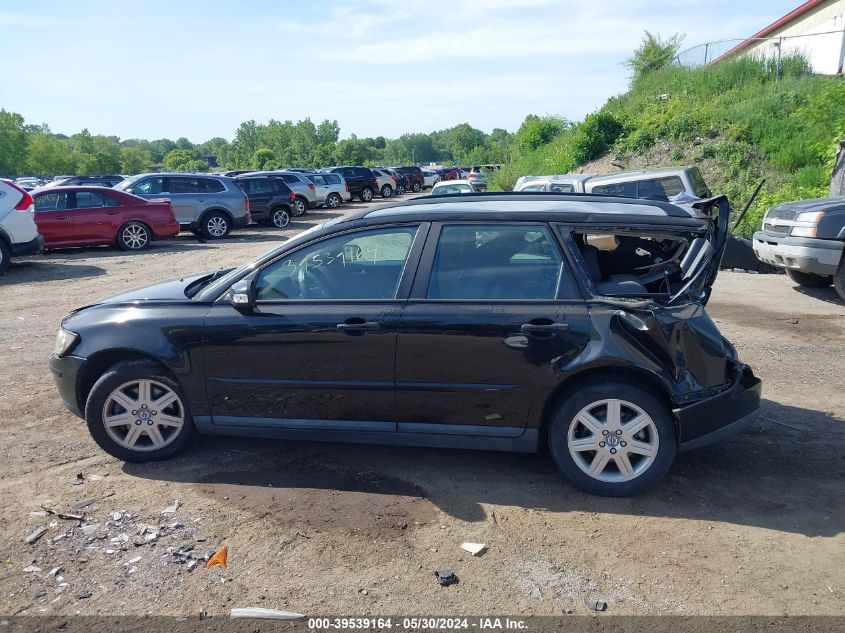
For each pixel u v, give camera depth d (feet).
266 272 14.87
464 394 13.91
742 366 14.87
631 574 11.18
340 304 14.35
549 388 13.57
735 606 10.39
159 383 15.05
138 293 16.44
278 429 14.89
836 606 10.37
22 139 295.89
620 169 69.72
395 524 12.68
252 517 12.93
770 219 33.94
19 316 30.53
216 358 14.70
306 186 95.71
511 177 106.93
